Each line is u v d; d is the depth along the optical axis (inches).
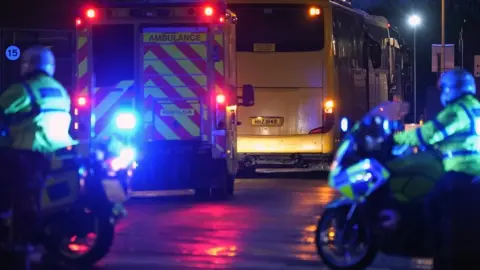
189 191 2153.1
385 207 1018.1
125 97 1873.8
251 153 2476.6
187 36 1860.2
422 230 1003.9
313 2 2437.3
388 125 1055.0
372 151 1037.8
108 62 1877.5
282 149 2463.1
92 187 1076.5
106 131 1877.5
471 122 1001.5
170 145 1872.5
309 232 1456.7
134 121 1866.4
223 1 1852.9
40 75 1040.8
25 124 1018.1
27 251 1032.8
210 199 1958.7
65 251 1120.2
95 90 1879.9
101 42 1879.9
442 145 1006.4
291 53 2454.5
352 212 1067.3
